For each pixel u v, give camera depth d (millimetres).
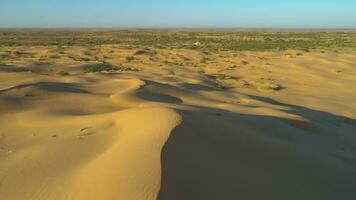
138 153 8016
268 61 44031
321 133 15602
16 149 10938
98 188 7012
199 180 7699
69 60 41750
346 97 25328
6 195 7832
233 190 7863
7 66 30812
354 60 44906
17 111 15719
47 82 20828
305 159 11156
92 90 20453
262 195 8172
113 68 35406
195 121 11039
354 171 11359
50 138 11750
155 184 6746
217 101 20500
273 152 10852
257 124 13938
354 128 17578
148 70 34250
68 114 15102
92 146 10312
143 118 11094
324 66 40219
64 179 8125
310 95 25594
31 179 8469
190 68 37562
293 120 16062
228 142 10523
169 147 8477
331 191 9617
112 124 12266
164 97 19750
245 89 27047
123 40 97500
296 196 8766
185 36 125312
